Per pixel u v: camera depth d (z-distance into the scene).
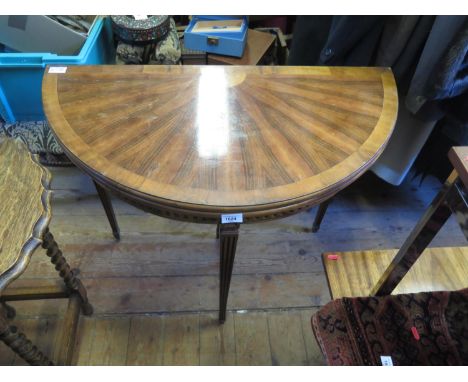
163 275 1.31
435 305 0.85
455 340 0.79
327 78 1.03
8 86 1.42
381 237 1.46
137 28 1.48
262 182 0.76
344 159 0.81
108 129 0.86
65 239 1.39
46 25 1.39
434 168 1.45
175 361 1.13
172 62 1.60
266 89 0.99
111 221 1.30
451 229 1.47
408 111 1.21
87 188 1.55
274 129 0.87
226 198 0.73
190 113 0.90
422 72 0.98
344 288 1.08
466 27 0.84
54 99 0.93
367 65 1.13
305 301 1.27
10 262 0.62
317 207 1.54
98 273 1.31
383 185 1.64
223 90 0.98
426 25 0.96
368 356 0.77
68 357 1.02
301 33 1.22
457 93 0.98
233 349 1.16
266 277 1.32
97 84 0.98
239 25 1.62
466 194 0.65
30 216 0.68
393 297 0.86
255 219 0.77
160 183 0.75
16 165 0.77
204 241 1.41
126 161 0.79
